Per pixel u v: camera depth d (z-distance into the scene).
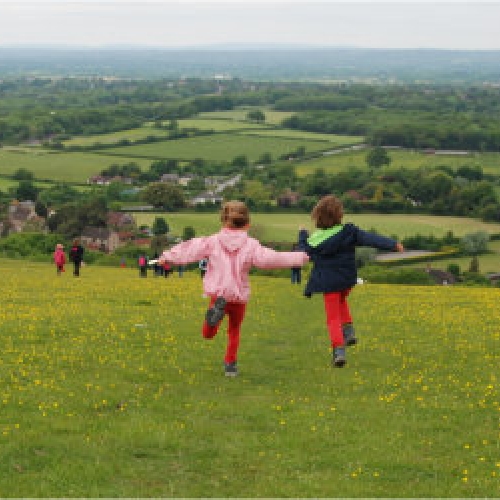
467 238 149.75
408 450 12.62
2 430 12.68
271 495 10.41
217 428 13.48
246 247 15.80
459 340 24.41
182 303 32.91
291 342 24.05
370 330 26.50
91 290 37.47
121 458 11.72
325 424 13.96
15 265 64.94
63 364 18.47
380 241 15.75
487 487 11.01
